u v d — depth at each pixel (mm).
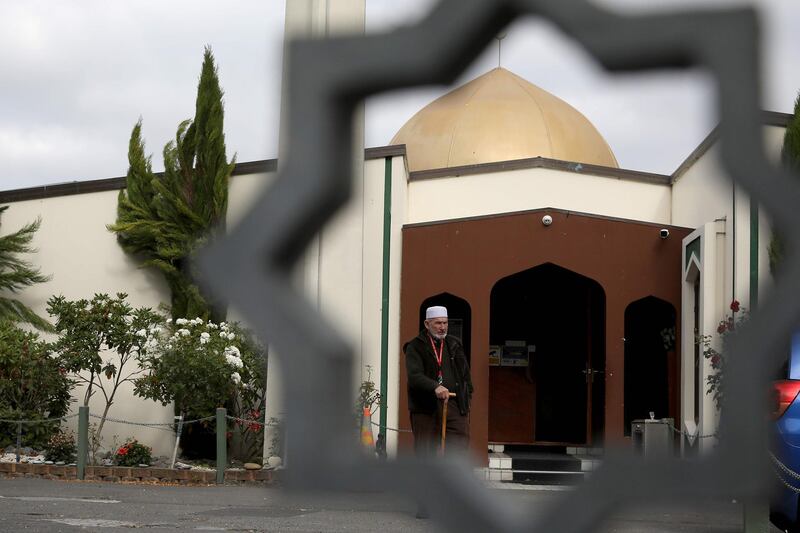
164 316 15117
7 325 14758
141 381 13367
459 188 16328
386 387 14391
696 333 13992
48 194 16500
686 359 13992
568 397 15867
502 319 16281
